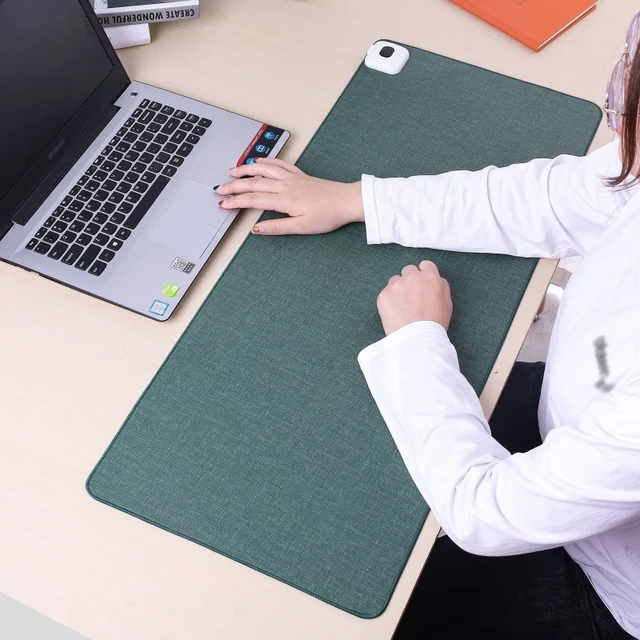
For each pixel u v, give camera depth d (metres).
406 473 0.76
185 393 0.81
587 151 0.97
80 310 0.86
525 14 1.08
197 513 0.74
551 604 0.92
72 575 0.72
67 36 0.92
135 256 0.87
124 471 0.77
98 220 0.89
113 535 0.74
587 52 1.06
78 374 0.82
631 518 0.68
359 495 0.75
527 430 1.06
